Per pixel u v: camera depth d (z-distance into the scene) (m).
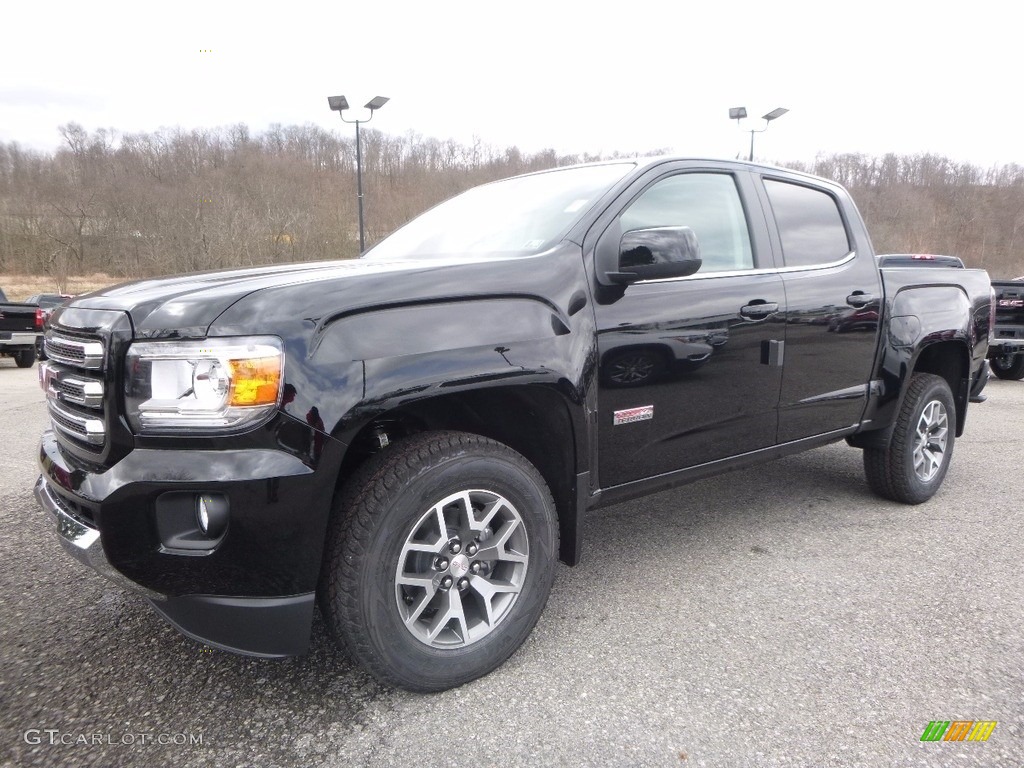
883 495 4.05
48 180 47.75
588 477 2.53
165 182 46.00
